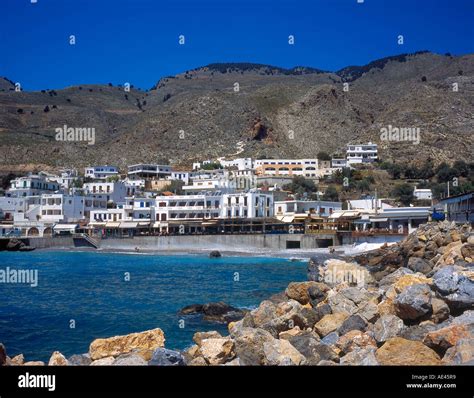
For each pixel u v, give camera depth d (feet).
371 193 626.23
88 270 270.05
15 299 167.43
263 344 71.92
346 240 362.94
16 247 421.59
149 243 413.59
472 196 266.16
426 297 75.92
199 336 88.89
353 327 80.64
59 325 125.39
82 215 506.89
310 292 110.01
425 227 208.85
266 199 454.40
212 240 396.98
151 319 131.44
